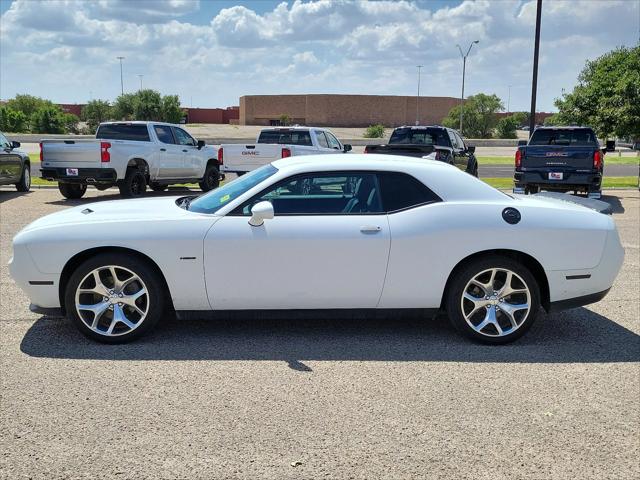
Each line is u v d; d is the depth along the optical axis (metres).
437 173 5.22
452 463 3.31
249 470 3.22
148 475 3.16
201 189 18.06
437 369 4.59
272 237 4.93
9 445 3.44
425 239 4.99
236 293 5.00
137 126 15.66
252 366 4.61
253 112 92.62
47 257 4.92
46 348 4.92
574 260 5.10
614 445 3.52
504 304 5.10
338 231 4.97
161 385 4.25
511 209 5.12
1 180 15.00
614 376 4.50
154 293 5.00
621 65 18.50
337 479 3.14
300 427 3.68
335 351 4.94
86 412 3.84
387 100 89.19
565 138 14.65
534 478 3.18
